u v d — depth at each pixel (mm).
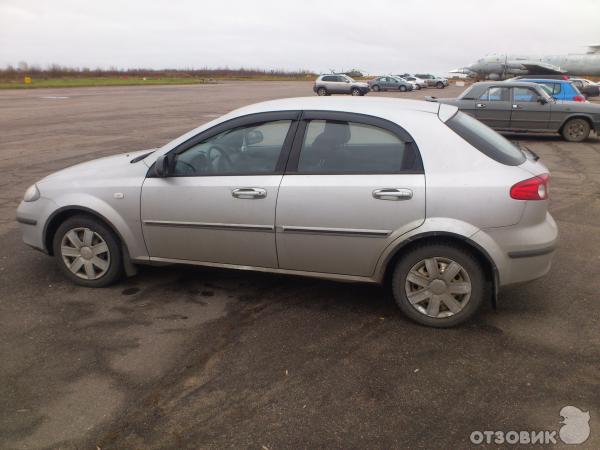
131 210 3975
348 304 3955
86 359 3217
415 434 2561
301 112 3703
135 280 4402
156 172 3834
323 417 2686
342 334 3520
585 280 4395
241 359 3219
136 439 2535
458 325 3598
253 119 3783
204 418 2684
